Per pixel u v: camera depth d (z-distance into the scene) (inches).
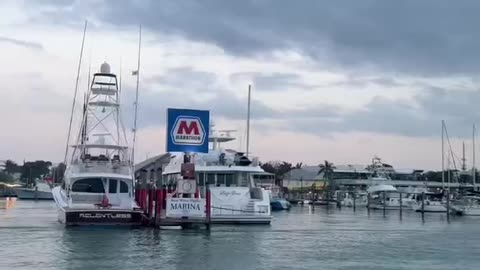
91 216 1419.8
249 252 1087.0
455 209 3147.1
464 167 4626.0
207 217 1459.2
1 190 5137.8
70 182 1517.0
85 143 1632.6
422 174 6048.2
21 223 1662.2
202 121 1482.5
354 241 1368.1
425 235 1610.5
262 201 1787.6
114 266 880.9
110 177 1518.2
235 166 1835.6
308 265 939.3
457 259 1063.0
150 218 1486.2
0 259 933.8
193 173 1493.6
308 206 4350.4
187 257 994.1
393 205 3786.9
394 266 955.3
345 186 5324.8
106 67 1680.6
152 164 2751.0
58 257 964.0
